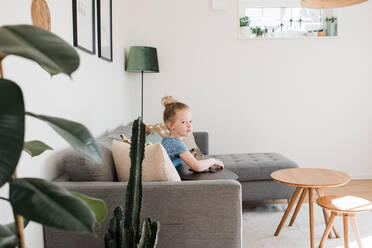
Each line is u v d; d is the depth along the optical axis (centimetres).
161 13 382
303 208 289
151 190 140
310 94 392
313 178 218
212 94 390
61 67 55
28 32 57
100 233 142
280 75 389
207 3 382
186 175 194
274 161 288
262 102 391
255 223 257
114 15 304
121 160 165
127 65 349
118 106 318
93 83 231
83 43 205
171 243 142
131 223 106
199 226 142
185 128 207
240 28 386
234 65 388
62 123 70
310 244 214
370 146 396
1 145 50
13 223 84
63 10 174
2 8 115
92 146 70
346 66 389
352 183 373
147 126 291
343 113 394
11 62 120
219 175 193
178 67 387
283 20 400
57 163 167
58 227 54
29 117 135
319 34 388
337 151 397
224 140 394
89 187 143
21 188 59
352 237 230
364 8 383
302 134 395
